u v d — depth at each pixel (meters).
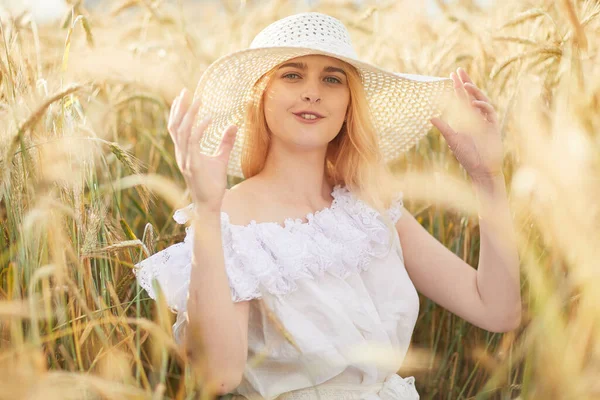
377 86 1.91
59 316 1.48
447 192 2.14
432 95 1.95
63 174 1.57
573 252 1.34
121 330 1.56
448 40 2.76
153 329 1.23
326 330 1.63
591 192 1.33
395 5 3.42
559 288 1.54
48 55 2.32
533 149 1.49
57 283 1.47
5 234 1.65
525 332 1.81
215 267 1.43
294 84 1.71
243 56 1.65
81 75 2.16
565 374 1.23
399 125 2.03
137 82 2.44
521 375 1.95
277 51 1.63
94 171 1.80
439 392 2.26
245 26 3.30
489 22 2.74
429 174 2.40
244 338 1.54
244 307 1.57
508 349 1.93
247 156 1.87
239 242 1.58
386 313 1.76
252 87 1.80
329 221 1.74
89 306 1.58
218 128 1.87
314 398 1.67
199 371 1.36
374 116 1.96
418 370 2.14
